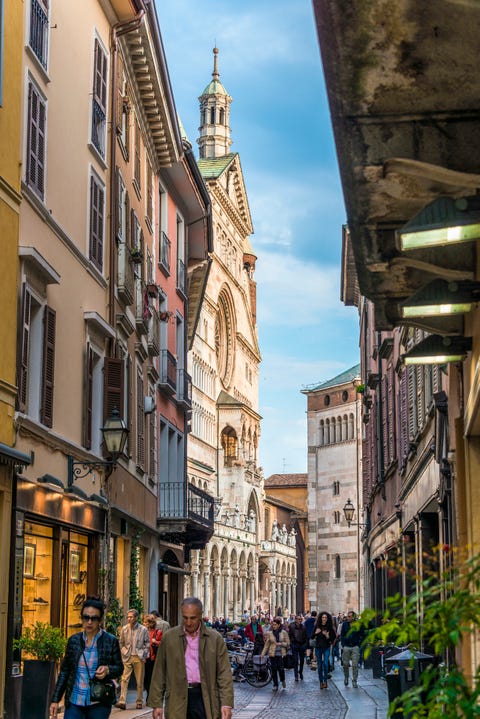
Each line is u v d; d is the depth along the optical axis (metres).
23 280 19.89
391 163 8.84
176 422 44.06
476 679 5.62
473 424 14.02
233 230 126.62
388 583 39.16
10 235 19.06
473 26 7.29
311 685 37.28
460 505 15.68
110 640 11.81
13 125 19.42
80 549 25.05
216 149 137.75
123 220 30.73
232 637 46.62
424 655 14.82
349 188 9.55
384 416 42.59
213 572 104.00
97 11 27.08
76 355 24.45
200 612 10.75
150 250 37.19
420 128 8.73
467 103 8.54
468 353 13.95
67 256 23.75
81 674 11.66
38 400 21.05
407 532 34.53
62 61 23.55
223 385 123.62
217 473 116.38
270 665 36.88
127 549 31.70
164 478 40.88
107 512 26.48
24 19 20.52
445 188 9.47
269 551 128.75
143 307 33.66
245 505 120.69
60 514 22.22
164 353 40.09
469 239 8.51
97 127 26.81
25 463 18.59
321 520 128.50
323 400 130.12
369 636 6.31
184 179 42.19
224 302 123.81
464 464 15.68
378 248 10.96
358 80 8.12
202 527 43.31
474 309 12.31
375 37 7.52
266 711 25.78
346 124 8.70
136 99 33.66
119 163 30.05
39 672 17.97
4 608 18.41
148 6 30.02
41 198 21.58
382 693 31.62
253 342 138.50
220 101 138.50
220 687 10.62
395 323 13.74
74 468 23.80
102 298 27.28
